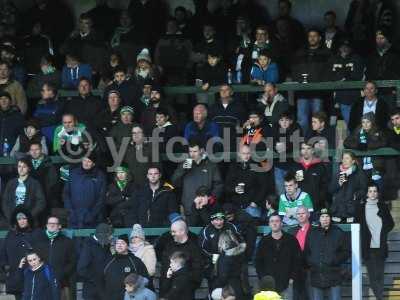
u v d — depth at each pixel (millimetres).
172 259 41594
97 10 57000
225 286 38750
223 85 49125
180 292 41625
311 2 57625
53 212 45125
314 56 52250
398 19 55938
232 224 42938
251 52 52875
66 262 43219
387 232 44156
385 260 45062
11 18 56781
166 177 48531
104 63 53719
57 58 56906
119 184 45812
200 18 55438
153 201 44875
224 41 54688
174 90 51969
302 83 51156
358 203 44406
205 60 53344
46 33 56906
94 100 49875
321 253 42531
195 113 48375
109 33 56875
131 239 42906
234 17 55375
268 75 51406
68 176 46188
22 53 55469
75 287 43781
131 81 50281
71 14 58406
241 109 49125
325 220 42469
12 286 43094
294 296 43125
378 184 47125
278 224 42281
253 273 44375
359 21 55188
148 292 40875
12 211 45469
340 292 43156
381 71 52281
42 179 46375
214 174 45938
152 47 56062
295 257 42344
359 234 42656
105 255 42656
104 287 42406
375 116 49344
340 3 57500
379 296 44156
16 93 51188
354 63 52000
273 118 49594
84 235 44062
